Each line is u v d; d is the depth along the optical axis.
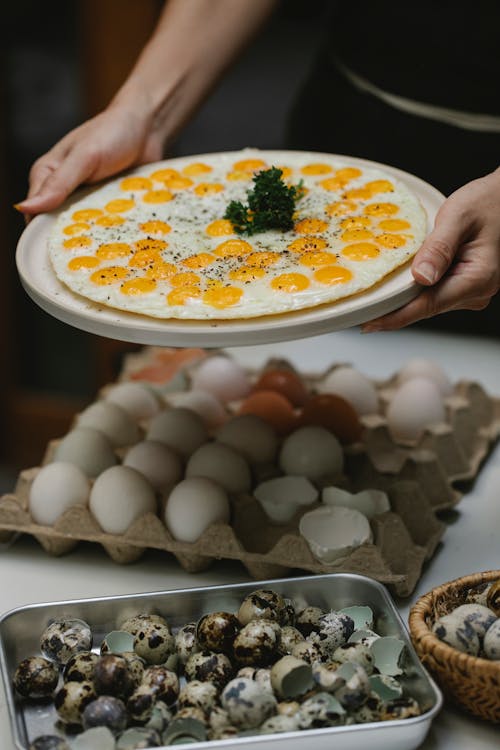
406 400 1.12
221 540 0.96
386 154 1.32
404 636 0.85
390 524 0.97
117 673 0.82
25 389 2.36
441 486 1.05
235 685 0.80
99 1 1.96
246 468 1.03
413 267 0.90
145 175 1.11
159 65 1.17
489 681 0.79
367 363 1.30
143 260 0.96
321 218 1.02
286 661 0.82
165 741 0.79
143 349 1.30
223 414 1.14
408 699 0.81
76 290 0.93
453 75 1.24
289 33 2.72
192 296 0.91
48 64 2.16
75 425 1.13
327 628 0.86
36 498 1.00
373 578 0.94
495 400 1.19
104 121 1.12
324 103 1.37
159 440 1.07
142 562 1.00
